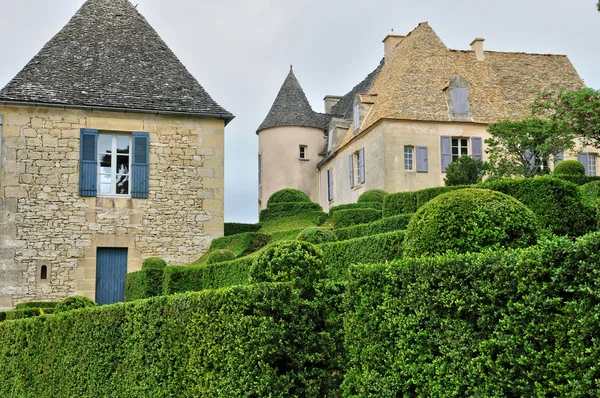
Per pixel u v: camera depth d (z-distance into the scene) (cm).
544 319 517
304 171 4341
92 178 2278
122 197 2311
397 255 1225
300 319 838
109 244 2272
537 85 3675
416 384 638
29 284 2181
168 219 2341
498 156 2628
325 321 859
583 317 486
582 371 486
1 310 2142
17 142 2236
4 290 2158
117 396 1115
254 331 806
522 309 531
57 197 2245
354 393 732
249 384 805
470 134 3266
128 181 2338
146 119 2364
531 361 523
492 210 888
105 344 1163
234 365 825
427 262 638
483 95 3431
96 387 1178
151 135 2366
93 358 1198
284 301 829
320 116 4528
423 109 3250
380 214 2139
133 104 2344
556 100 2348
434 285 627
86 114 2306
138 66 2511
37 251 2203
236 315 828
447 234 888
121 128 2336
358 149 3538
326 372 841
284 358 828
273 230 2547
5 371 1605
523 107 3497
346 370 781
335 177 3975
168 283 1866
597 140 2323
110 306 1163
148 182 2338
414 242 923
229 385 830
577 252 499
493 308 563
